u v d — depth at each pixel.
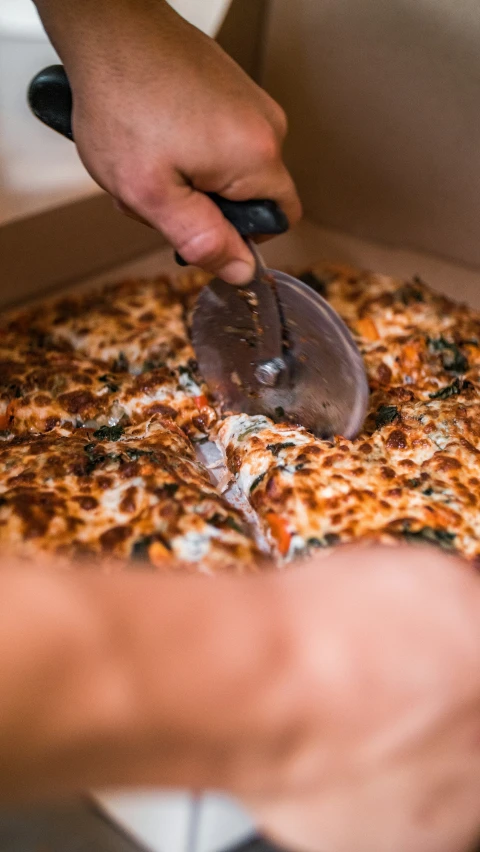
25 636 0.19
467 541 0.43
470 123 0.62
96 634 0.20
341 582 0.24
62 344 0.62
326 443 0.48
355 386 0.47
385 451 0.50
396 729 0.23
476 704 0.24
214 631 0.21
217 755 0.22
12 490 0.44
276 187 0.42
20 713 0.19
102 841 0.36
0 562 0.21
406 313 0.62
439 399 0.56
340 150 0.68
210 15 0.62
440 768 0.25
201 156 0.40
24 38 0.61
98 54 0.41
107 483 0.45
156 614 0.21
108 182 0.43
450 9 0.59
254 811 0.29
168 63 0.41
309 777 0.24
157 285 0.66
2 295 0.63
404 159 0.66
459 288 0.67
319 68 0.66
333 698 0.22
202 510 0.43
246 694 0.21
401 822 0.27
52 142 0.63
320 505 0.44
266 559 0.42
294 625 0.23
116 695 0.20
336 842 0.28
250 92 0.42
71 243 0.65
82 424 0.55
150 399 0.55
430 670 0.23
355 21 0.63
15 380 0.56
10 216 0.59
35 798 0.21
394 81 0.63
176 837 0.35
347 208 0.70
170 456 0.48
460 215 0.65
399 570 0.25
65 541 0.41
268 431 0.50
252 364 0.50
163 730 0.21
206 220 0.41
